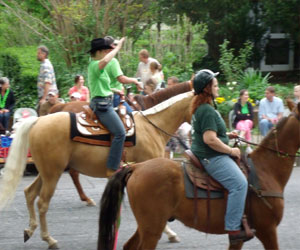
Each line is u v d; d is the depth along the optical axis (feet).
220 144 15.76
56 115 22.04
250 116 36.50
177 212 16.40
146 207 15.98
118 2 46.96
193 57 50.44
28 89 43.39
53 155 21.40
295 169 37.09
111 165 22.00
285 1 57.31
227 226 15.87
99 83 21.97
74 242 21.91
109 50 22.35
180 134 32.58
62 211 26.50
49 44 46.98
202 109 16.03
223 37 61.00
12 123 39.86
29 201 21.99
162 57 48.21
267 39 63.00
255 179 16.52
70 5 45.11
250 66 63.77
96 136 21.94
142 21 49.60
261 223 16.48
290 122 16.76
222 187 16.19
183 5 56.59
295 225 24.23
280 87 49.32
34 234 23.34
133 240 17.22
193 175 16.26
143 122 23.22
